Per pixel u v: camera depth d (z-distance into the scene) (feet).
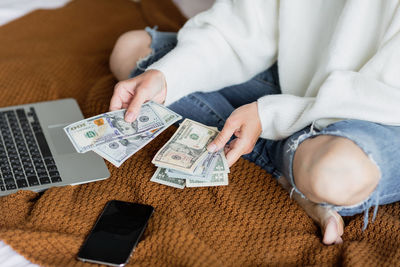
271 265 3.73
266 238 3.92
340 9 4.31
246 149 4.27
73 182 4.30
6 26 7.38
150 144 4.74
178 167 3.96
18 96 5.77
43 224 3.80
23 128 5.01
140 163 4.46
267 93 5.24
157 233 3.68
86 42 7.20
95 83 6.18
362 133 3.58
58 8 7.95
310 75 4.69
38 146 4.74
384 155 3.54
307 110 4.03
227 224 4.00
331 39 4.22
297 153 3.81
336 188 3.48
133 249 3.60
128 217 3.88
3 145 4.71
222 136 4.09
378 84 3.79
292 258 3.81
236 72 5.08
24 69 6.28
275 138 4.39
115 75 5.85
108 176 4.40
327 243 3.87
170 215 3.91
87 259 3.50
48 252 3.58
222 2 5.04
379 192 3.67
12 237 3.58
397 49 3.75
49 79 6.07
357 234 4.00
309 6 4.46
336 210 3.95
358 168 3.43
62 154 4.65
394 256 3.64
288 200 4.27
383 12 3.92
